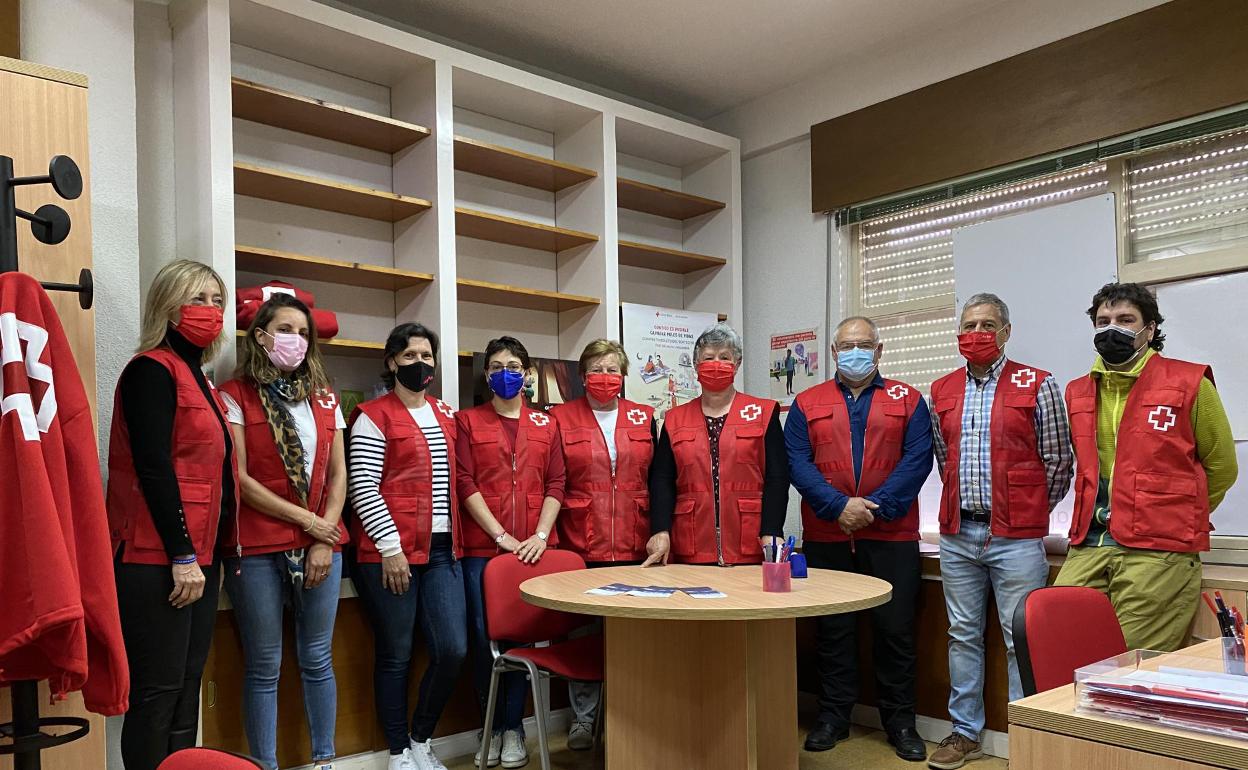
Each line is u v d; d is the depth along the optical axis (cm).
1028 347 417
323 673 303
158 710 239
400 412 334
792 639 299
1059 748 139
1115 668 151
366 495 320
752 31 454
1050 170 413
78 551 205
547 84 445
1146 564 295
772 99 533
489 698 313
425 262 406
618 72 501
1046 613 198
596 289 473
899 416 372
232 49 384
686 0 420
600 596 255
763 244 543
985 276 434
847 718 384
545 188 495
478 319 465
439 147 402
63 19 306
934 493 441
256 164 387
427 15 432
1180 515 292
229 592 290
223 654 312
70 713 237
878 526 372
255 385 296
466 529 350
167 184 352
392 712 324
